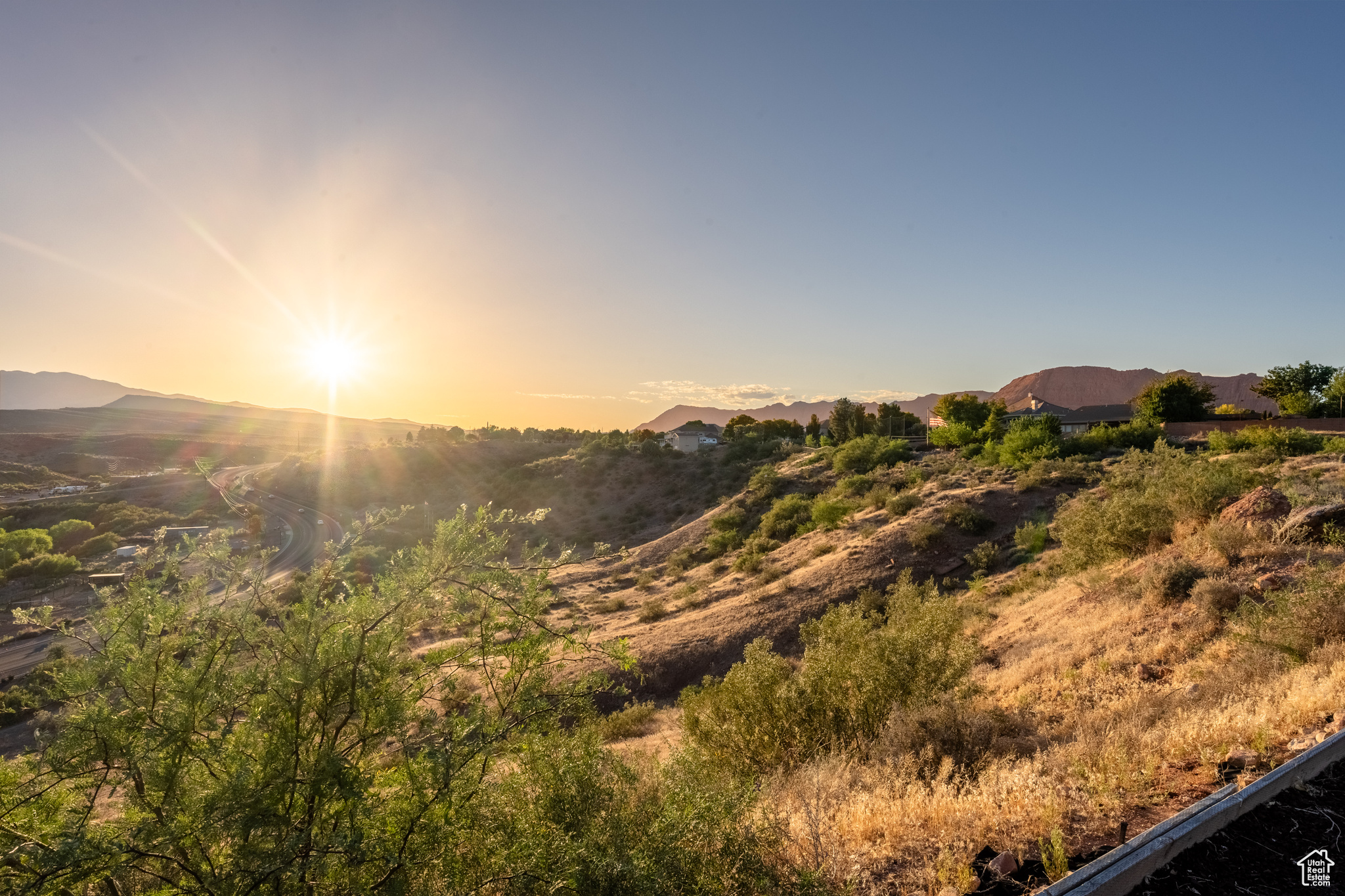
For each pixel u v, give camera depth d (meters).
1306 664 7.28
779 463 75.94
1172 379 65.69
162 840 2.87
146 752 2.94
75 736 2.93
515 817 3.43
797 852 4.36
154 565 3.23
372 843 2.96
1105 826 4.43
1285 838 3.83
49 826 3.01
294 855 2.87
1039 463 36.00
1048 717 8.34
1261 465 29.39
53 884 2.77
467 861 3.28
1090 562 16.55
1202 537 13.45
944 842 4.43
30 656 19.62
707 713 8.99
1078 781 5.28
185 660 3.27
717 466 82.44
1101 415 98.50
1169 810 4.59
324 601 3.33
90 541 71.69
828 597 25.55
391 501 99.12
